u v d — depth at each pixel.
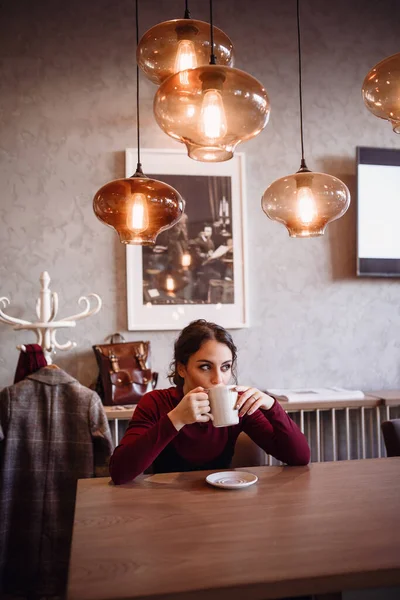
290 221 1.58
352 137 3.29
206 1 3.17
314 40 3.29
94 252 2.96
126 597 0.81
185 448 1.67
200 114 1.11
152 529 1.09
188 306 3.00
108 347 2.74
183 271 3.01
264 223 3.14
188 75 1.09
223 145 1.19
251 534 1.06
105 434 2.10
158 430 1.45
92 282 2.95
